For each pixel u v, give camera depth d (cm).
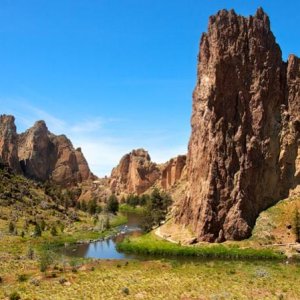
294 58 14275
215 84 13362
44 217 16825
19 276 8231
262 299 6856
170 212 16800
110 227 17612
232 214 12238
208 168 12838
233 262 10125
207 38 14300
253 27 13950
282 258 10525
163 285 7844
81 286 7706
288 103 13975
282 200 13125
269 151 13250
